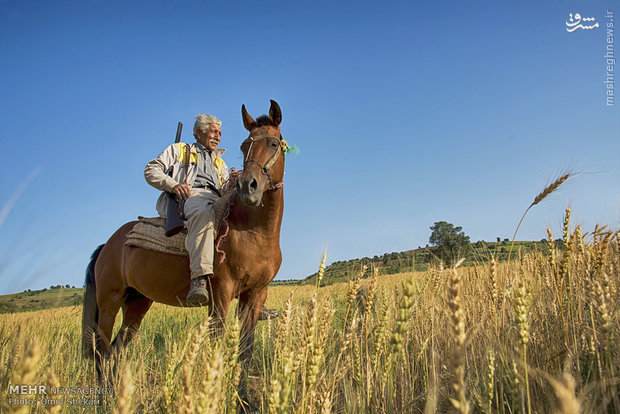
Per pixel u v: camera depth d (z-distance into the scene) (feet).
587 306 8.05
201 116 16.48
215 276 13.25
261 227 13.60
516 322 5.18
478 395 5.88
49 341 7.88
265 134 13.87
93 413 8.29
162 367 7.63
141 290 15.55
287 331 6.57
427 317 9.54
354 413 6.63
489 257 8.12
